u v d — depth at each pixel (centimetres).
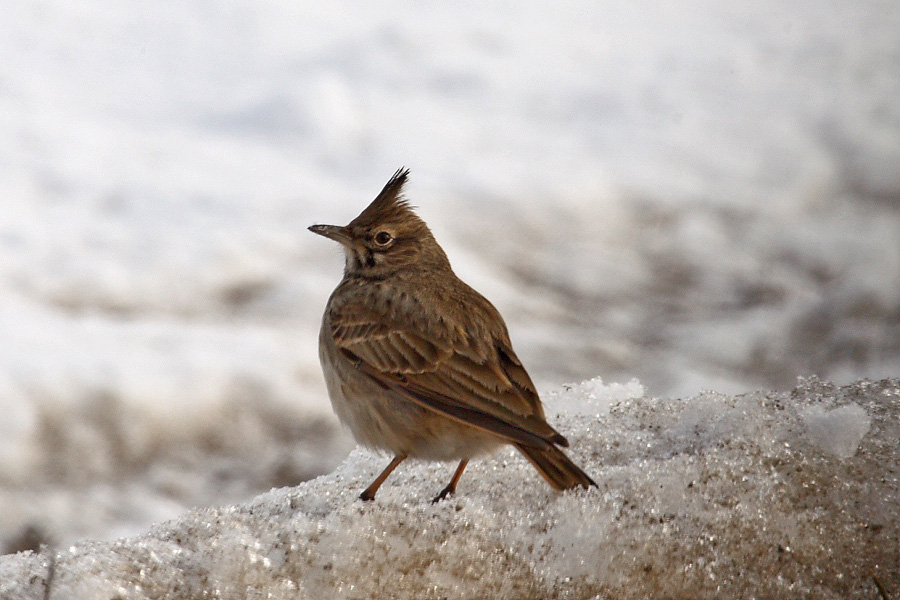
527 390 733
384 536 593
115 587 547
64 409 1274
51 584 545
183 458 1265
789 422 704
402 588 575
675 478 653
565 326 1585
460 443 726
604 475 663
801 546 625
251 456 1277
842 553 626
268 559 575
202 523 604
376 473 790
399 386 740
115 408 1287
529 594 587
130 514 1188
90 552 571
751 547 620
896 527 636
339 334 782
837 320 1630
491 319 781
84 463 1236
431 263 841
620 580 598
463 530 606
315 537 588
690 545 614
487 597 582
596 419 778
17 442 1230
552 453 653
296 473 1262
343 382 777
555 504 633
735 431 711
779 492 645
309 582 569
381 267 830
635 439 749
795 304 1675
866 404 733
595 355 1525
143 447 1267
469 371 735
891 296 1664
